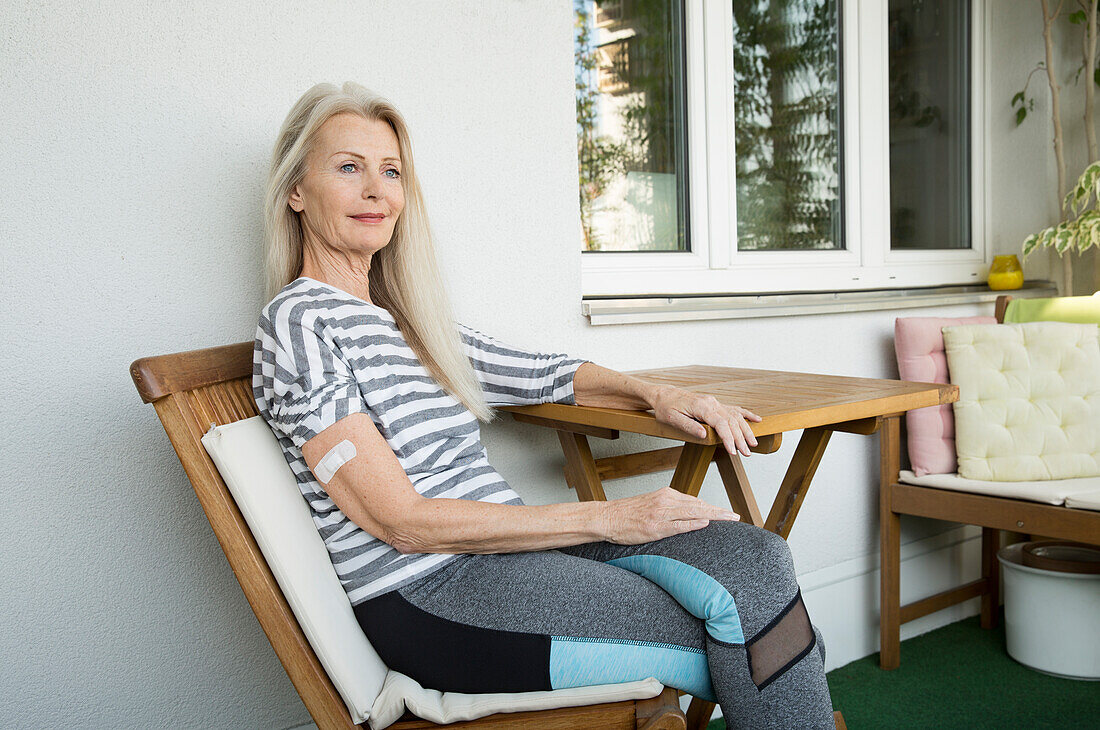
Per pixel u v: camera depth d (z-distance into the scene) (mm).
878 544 2473
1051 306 2432
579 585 1097
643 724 1052
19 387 1311
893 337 2527
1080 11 2844
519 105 1777
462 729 1050
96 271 1360
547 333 1838
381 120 1337
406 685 1080
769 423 1191
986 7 2842
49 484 1339
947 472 2244
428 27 1652
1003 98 2889
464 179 1710
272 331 1152
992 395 2227
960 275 2811
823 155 2443
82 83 1333
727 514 1144
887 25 2529
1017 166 2906
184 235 1432
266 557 1033
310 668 1029
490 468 1335
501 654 1074
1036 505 1941
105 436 1380
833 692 2111
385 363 1225
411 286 1371
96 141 1350
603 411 1369
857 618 2381
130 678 1416
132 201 1384
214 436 1039
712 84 2145
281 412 1134
